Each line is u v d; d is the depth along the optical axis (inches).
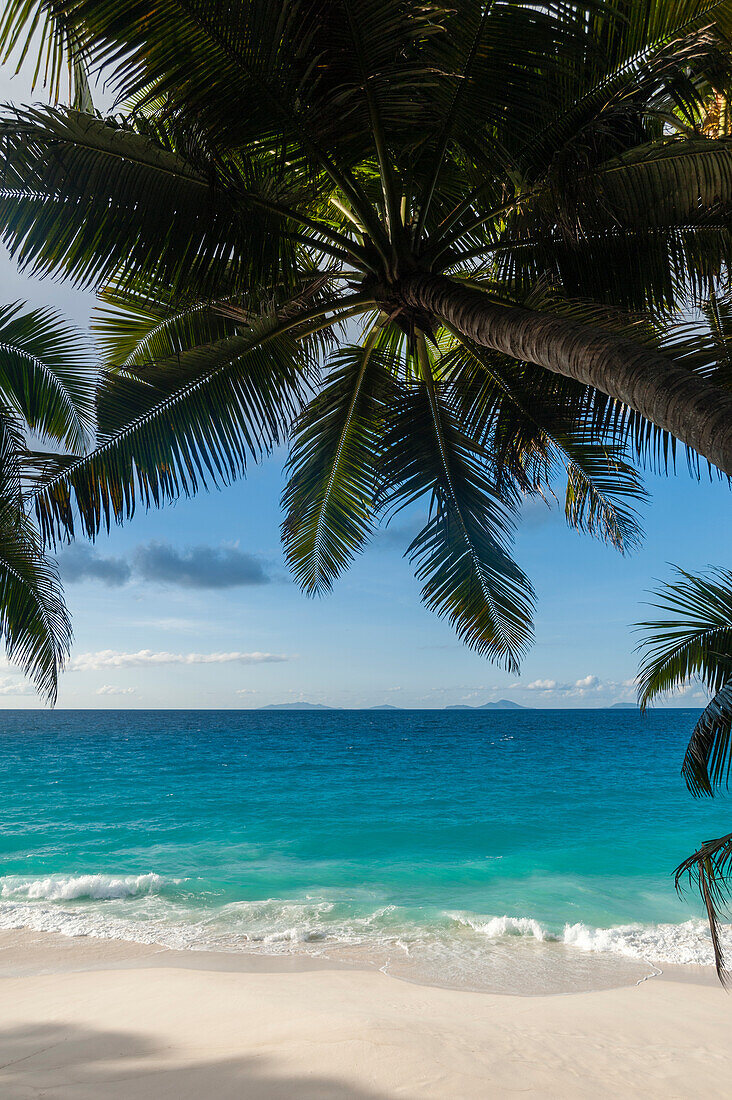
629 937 404.8
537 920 445.1
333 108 161.5
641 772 1418.6
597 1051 225.3
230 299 205.5
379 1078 192.1
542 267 201.2
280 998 286.7
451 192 208.4
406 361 283.9
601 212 177.0
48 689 258.5
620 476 246.8
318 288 211.6
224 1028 245.6
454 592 278.8
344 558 302.7
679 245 189.0
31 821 860.0
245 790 1159.0
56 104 158.1
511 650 276.4
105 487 186.5
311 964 356.5
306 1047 218.1
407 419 270.8
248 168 175.0
